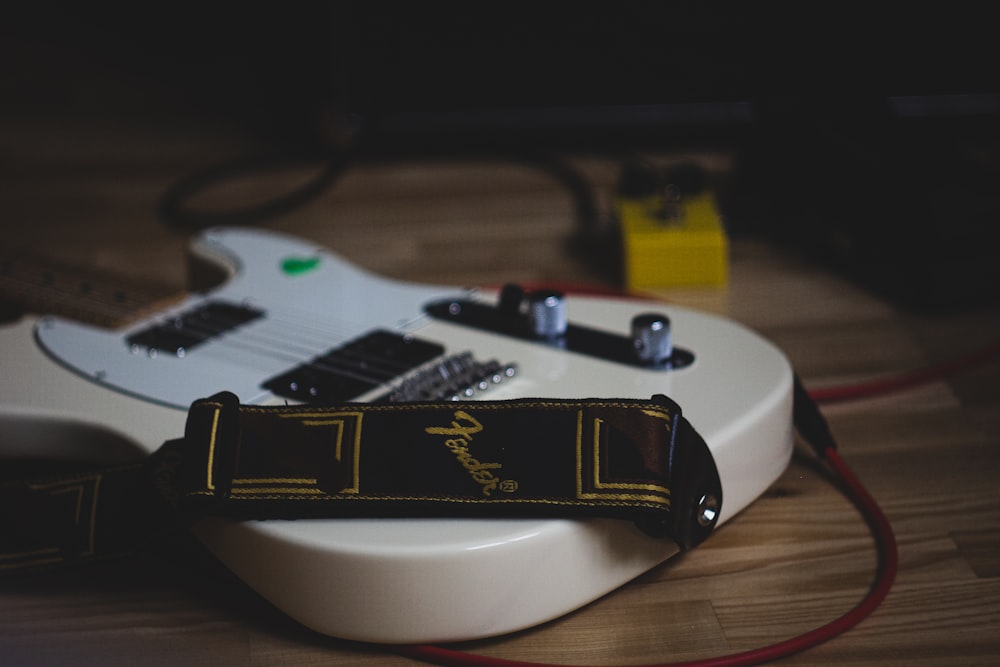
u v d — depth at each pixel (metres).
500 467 0.92
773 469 1.01
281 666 0.94
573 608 0.94
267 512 0.92
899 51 1.42
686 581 0.98
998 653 0.93
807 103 1.36
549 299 1.06
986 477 1.06
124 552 0.97
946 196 1.23
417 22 1.54
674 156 1.58
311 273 1.17
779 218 1.38
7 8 2.39
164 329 1.10
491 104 1.57
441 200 1.50
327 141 1.57
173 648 0.95
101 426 1.00
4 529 0.97
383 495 0.92
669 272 1.30
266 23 1.70
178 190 1.50
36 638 0.96
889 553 0.99
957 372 1.16
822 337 1.22
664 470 0.92
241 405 0.95
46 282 1.19
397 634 0.92
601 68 1.56
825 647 0.94
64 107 1.86
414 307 1.11
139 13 2.30
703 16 1.53
